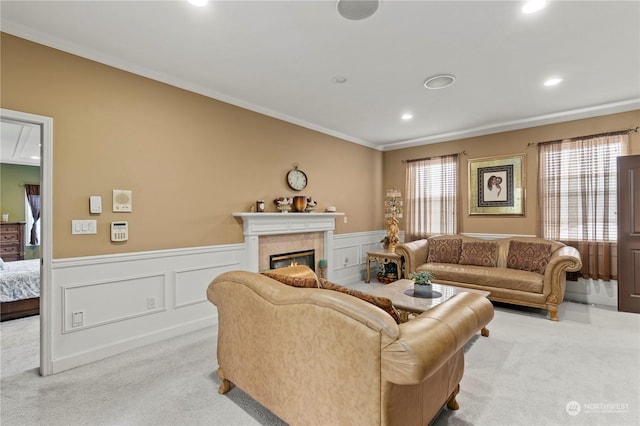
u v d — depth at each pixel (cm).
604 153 391
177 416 186
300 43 245
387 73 296
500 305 405
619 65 281
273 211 408
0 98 217
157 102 297
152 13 206
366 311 131
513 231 462
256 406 195
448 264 447
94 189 258
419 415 148
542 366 243
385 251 535
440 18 212
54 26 221
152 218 293
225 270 350
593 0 194
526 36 234
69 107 246
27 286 371
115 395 207
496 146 477
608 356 258
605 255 390
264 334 173
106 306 264
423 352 119
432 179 541
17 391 213
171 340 297
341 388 138
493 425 177
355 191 550
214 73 298
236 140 365
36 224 677
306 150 457
